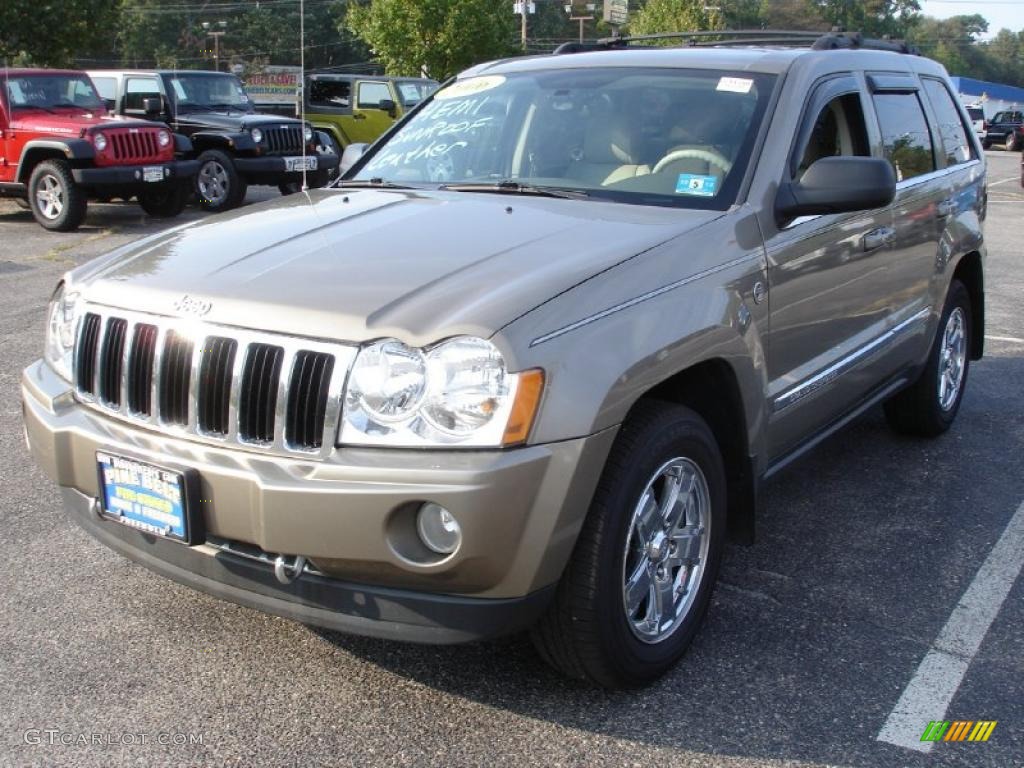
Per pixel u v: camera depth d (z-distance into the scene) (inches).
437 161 163.3
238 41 2593.5
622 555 111.7
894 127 180.9
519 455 99.7
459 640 104.3
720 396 130.9
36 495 175.9
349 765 106.7
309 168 602.5
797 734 112.7
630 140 149.9
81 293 126.2
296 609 108.0
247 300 110.3
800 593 146.1
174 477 107.4
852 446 210.4
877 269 168.1
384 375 101.6
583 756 108.5
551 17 2970.0
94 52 924.0
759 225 135.7
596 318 108.4
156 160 538.6
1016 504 180.2
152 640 130.4
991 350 289.0
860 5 3336.6
